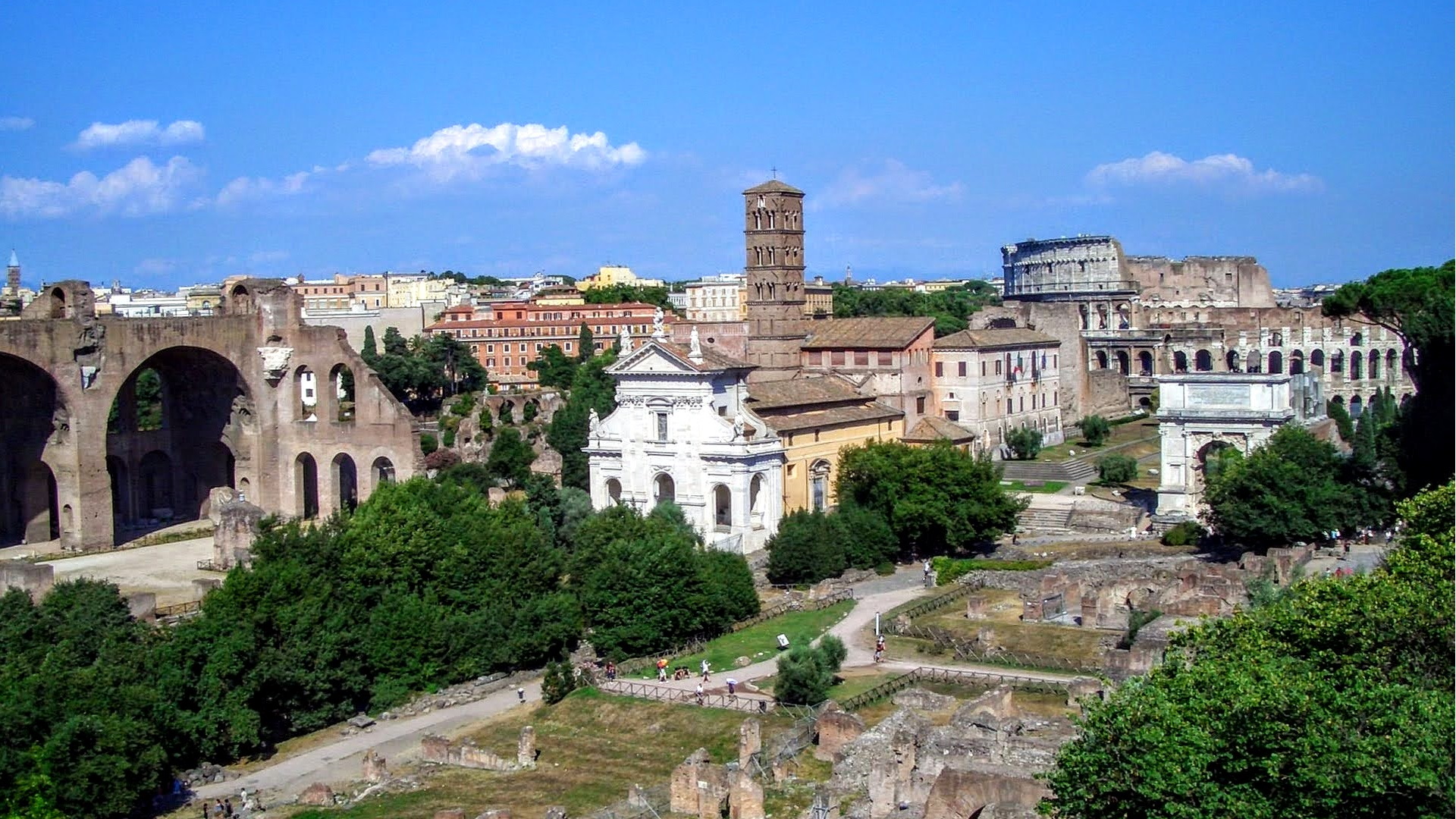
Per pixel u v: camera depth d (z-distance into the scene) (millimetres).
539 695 109875
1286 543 130500
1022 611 118062
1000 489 144750
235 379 182500
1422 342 133375
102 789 86000
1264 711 54375
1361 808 51906
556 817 82062
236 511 148250
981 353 189250
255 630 104938
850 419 164125
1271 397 147125
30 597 109438
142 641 105500
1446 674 61875
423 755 97688
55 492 173875
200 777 95938
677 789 82438
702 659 113375
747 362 175875
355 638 109688
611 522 128625
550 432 199125
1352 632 63594
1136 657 93875
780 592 133875
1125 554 138250
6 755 83500
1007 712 88938
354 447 178625
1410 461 131750
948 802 62906
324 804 89562
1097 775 56250
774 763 85562
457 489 135250
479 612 116750
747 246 186500
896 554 142625
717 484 148750
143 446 179750
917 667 106062
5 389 165750
